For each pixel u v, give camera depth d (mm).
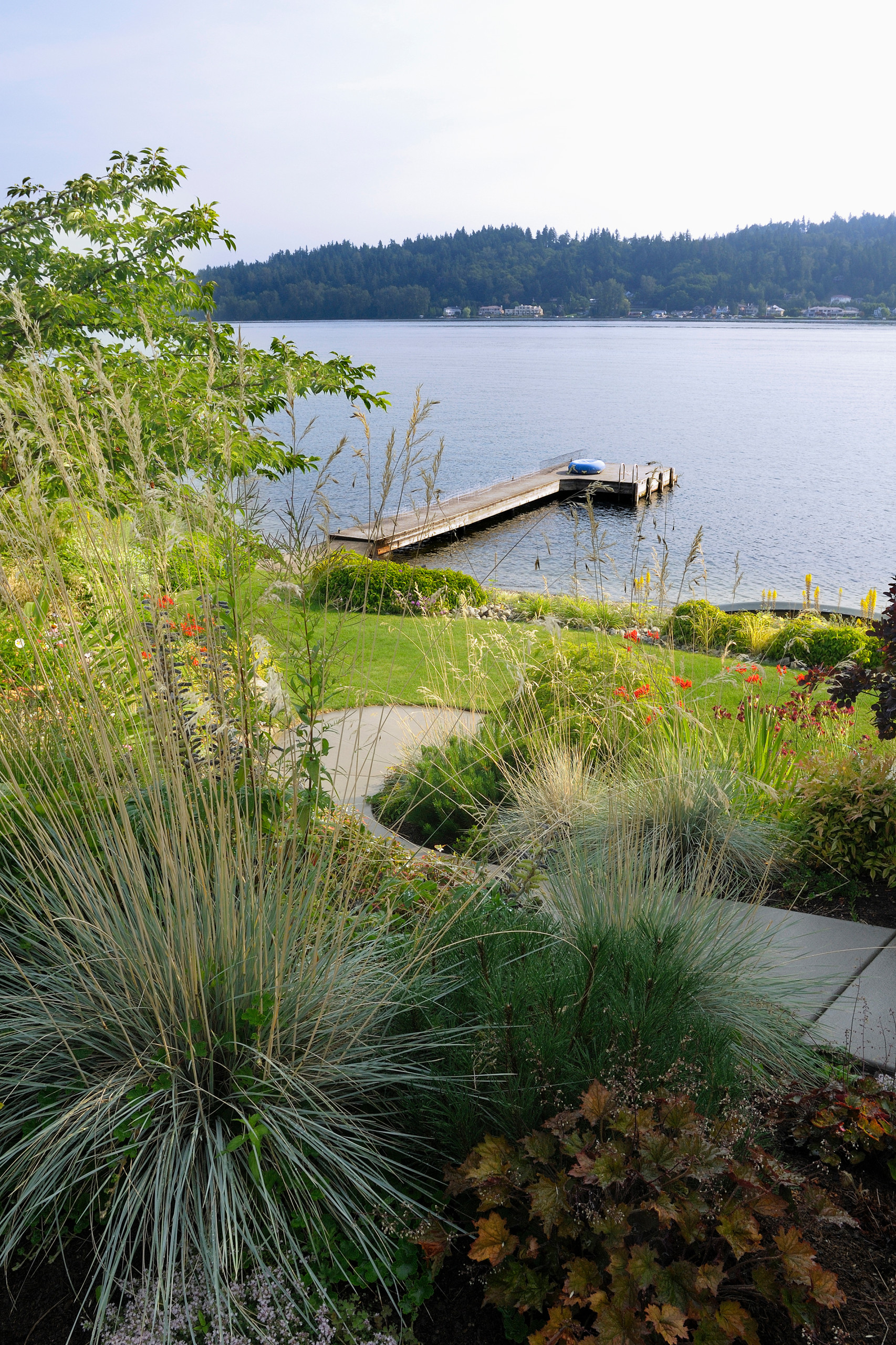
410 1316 1901
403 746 5500
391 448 2500
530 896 3463
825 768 4660
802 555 24109
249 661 2607
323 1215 2076
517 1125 2135
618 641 7500
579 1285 1711
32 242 8148
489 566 20969
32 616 2703
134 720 2703
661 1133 1938
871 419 59781
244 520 2525
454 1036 2418
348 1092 2314
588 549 5184
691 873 4035
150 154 8383
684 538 25875
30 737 2740
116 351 6793
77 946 2355
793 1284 1760
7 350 7312
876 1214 2162
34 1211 2029
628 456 44656
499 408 67188
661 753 4820
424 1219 2035
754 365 112938
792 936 3713
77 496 2506
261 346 8188
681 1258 1833
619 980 2537
